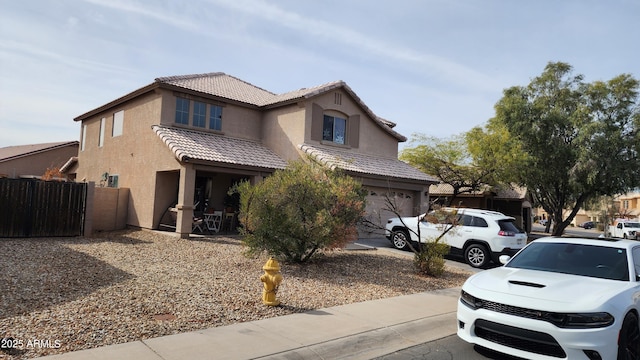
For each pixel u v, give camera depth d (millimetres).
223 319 6562
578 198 28281
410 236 15445
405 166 21969
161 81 16891
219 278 9164
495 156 24922
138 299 7164
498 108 28438
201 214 17766
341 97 20125
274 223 10781
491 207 33344
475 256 13719
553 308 5078
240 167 16547
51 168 29656
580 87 27438
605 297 5215
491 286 5848
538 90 28484
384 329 6625
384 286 9758
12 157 29578
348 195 11289
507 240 13242
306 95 18312
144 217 17094
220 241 14742
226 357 5109
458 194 29344
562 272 6465
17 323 5703
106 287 7789
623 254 6434
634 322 5445
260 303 7551
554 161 27016
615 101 26297
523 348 5230
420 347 6141
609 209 52000
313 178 11422
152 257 11148
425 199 21484
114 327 5816
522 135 27375
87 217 14992
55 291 7344
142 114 18234
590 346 4828
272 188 11000
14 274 8344
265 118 20562
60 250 11430
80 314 6227
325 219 10625
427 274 11344
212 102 18797
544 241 7375
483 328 5551
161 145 16578
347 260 12555
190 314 6633
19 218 13805
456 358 5707
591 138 25500
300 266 11172
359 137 20875
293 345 5652
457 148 26844
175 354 5082
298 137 18688
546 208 30594
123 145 19344
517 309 5312
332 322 6789
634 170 25328
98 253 11281
